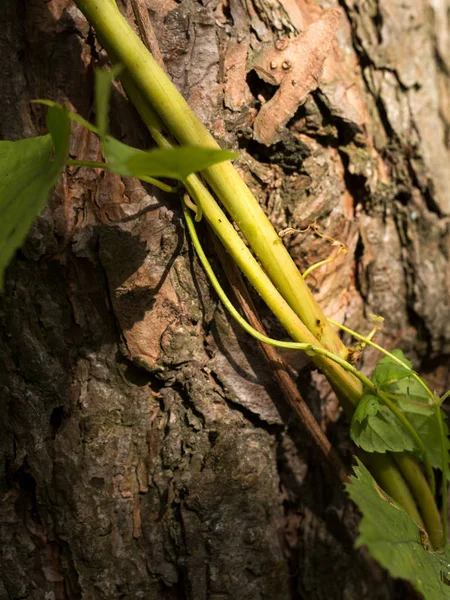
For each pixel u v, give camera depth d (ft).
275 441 1.02
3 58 0.93
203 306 0.97
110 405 0.96
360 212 1.07
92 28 0.94
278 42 0.99
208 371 0.97
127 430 0.96
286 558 1.03
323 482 1.05
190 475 0.97
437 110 1.10
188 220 0.92
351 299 1.07
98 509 0.95
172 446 0.97
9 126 0.93
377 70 1.08
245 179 0.98
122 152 0.78
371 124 1.07
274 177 0.99
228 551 0.97
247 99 0.98
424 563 0.84
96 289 0.95
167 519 0.97
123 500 0.97
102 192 0.95
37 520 0.96
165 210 0.95
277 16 1.00
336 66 1.04
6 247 0.78
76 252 0.94
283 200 1.00
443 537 0.96
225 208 0.94
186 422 0.97
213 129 0.96
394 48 1.08
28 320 0.94
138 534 0.97
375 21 1.08
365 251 1.06
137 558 0.97
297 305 0.94
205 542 0.97
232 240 0.92
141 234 0.95
